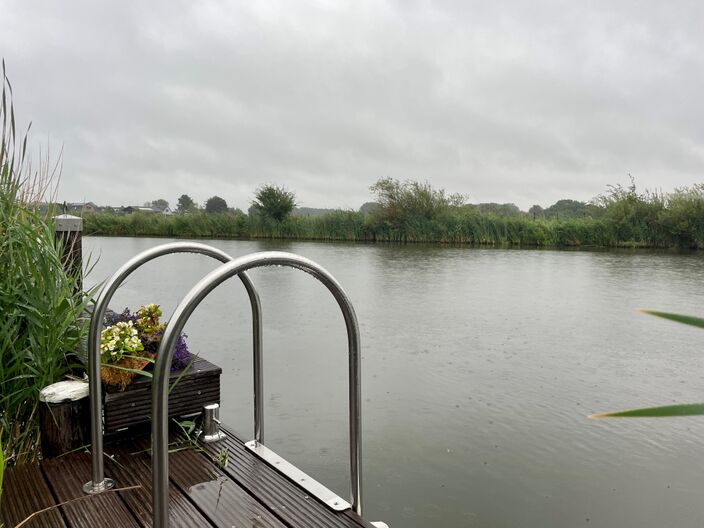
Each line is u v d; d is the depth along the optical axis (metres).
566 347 5.26
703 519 2.25
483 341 5.52
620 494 2.46
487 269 13.07
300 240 26.55
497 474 2.64
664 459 2.81
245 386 3.95
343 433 3.12
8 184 2.36
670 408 0.65
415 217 24.89
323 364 4.56
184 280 10.16
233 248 19.19
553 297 8.52
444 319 6.70
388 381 4.12
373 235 26.06
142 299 7.89
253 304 1.83
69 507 1.50
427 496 2.44
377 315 6.96
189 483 1.63
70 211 3.31
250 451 1.85
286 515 1.45
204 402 2.10
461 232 23.84
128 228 29.22
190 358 2.20
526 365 4.59
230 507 1.50
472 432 3.14
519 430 3.18
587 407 3.55
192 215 29.45
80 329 2.24
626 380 4.19
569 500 2.41
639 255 17.77
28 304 2.15
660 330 6.08
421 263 14.60
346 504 1.48
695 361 4.76
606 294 8.87
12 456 2.07
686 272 12.42
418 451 2.90
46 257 2.25
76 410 1.86
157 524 1.01
